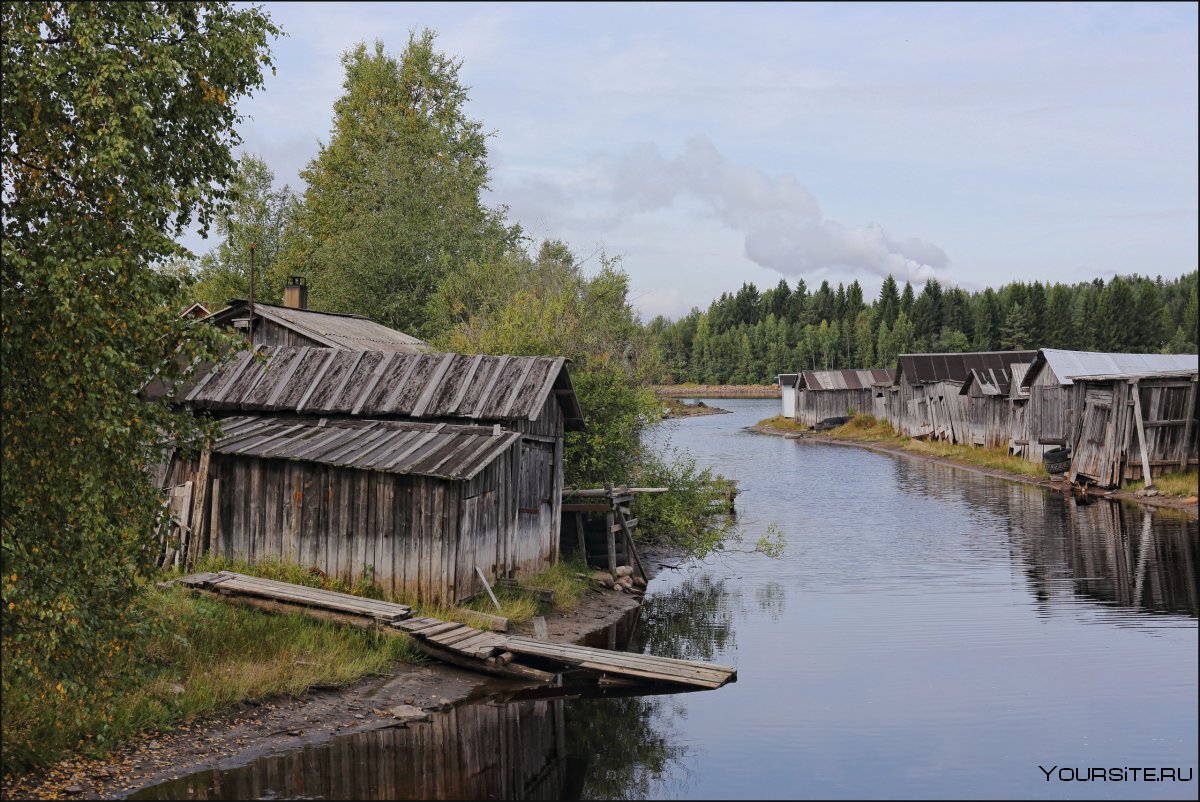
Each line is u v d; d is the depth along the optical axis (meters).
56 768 10.35
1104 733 12.09
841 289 177.62
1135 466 35.34
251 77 10.76
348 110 52.53
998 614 18.50
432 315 39.47
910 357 66.19
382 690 13.63
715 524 27.52
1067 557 24.00
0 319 8.69
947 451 53.53
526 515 19.64
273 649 13.95
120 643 10.18
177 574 17.25
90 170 9.30
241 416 19.86
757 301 186.75
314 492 17.53
